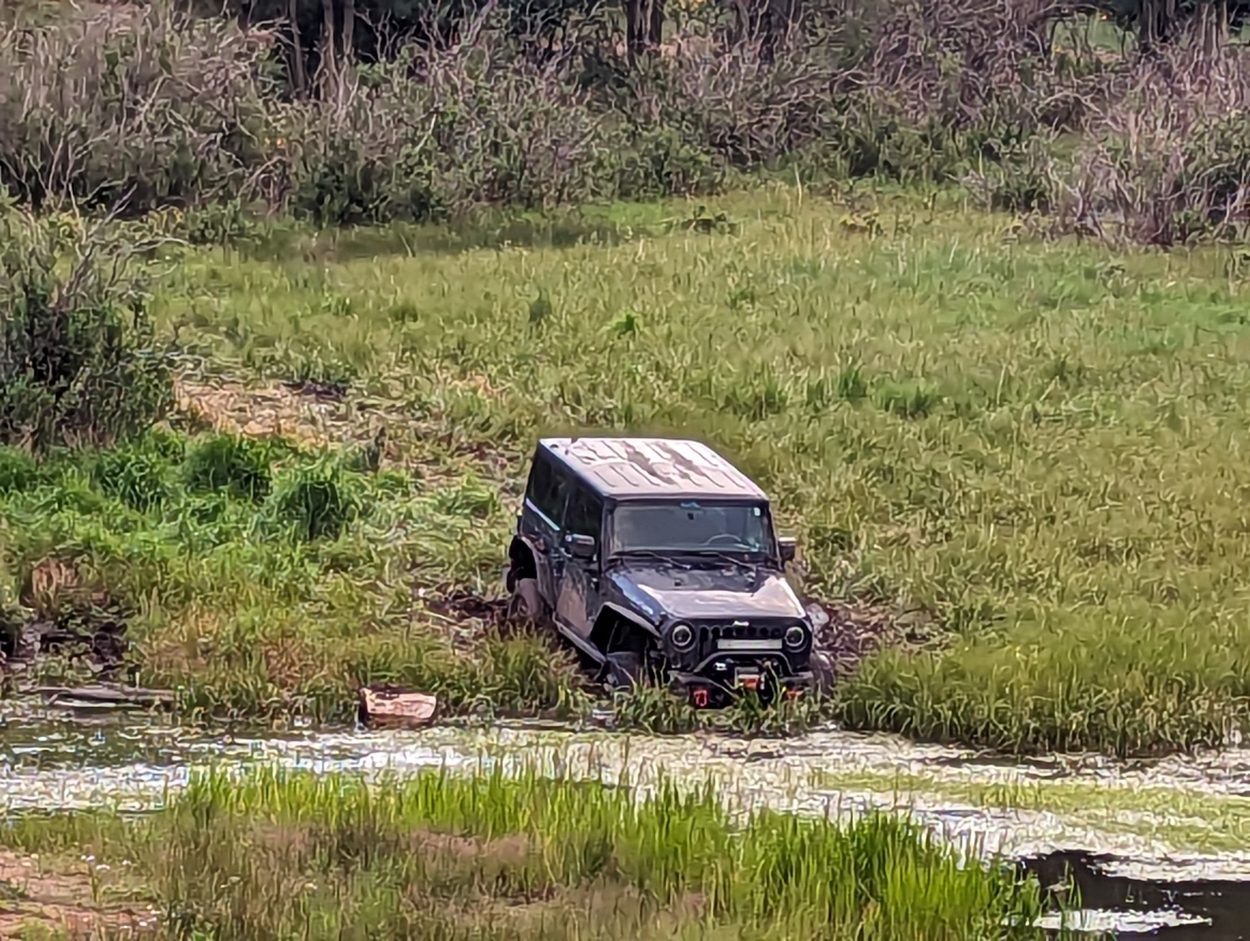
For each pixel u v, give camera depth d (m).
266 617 25.81
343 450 33.94
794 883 16.80
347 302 45.69
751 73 82.75
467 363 41.03
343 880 16.38
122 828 17.94
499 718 23.98
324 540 29.78
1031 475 34.97
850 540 31.25
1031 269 54.22
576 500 26.20
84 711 23.47
